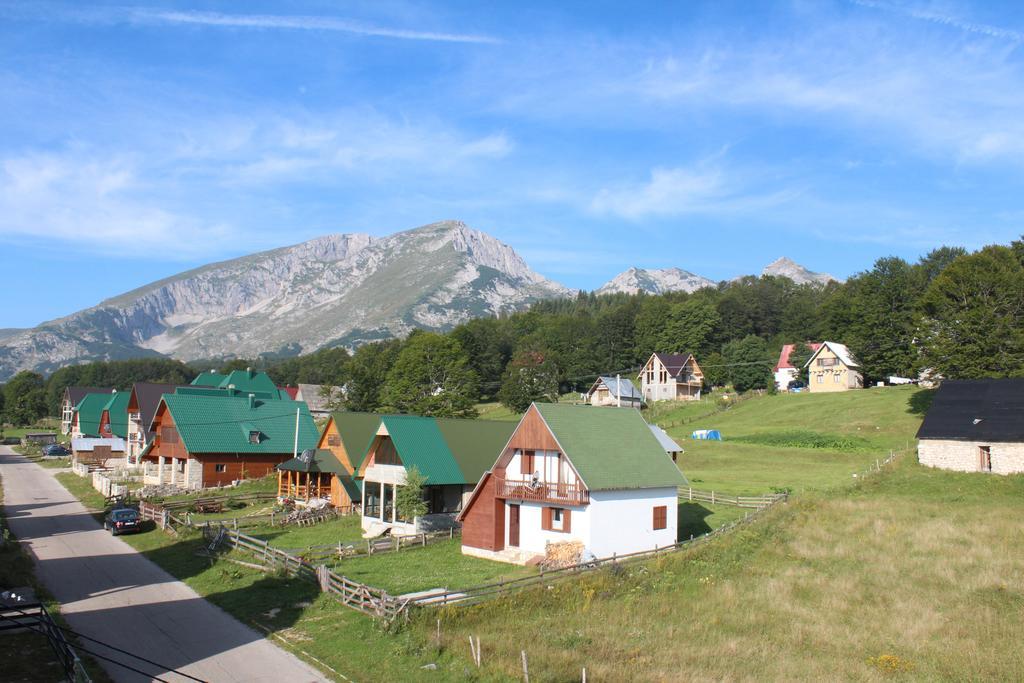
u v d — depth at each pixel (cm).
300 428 7706
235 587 3403
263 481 7094
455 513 5075
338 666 2427
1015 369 7594
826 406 10406
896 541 4194
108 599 3234
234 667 2406
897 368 10862
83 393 13688
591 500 3925
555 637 2730
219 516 5647
